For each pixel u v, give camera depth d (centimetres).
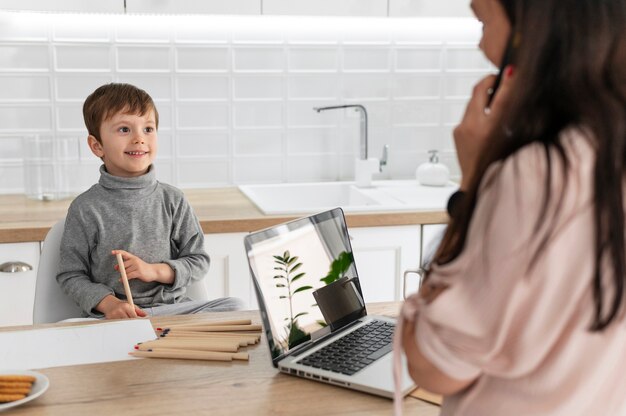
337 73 308
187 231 217
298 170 312
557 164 71
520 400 79
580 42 72
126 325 147
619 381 79
